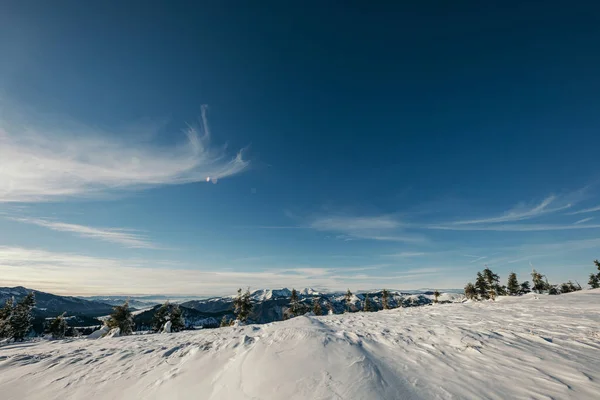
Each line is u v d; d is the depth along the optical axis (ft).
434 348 20.52
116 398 19.12
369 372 15.99
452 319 35.14
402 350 20.47
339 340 21.61
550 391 12.50
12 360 29.71
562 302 46.44
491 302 60.70
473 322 30.81
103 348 34.37
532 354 17.44
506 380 14.14
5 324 153.28
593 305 39.50
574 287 181.57
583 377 13.41
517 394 12.61
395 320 38.17
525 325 26.61
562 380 13.38
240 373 18.45
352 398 13.46
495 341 20.92
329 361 17.85
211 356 23.29
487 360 17.20
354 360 17.76
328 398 13.79
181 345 30.63
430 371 16.19
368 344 22.09
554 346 18.74
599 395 11.60
